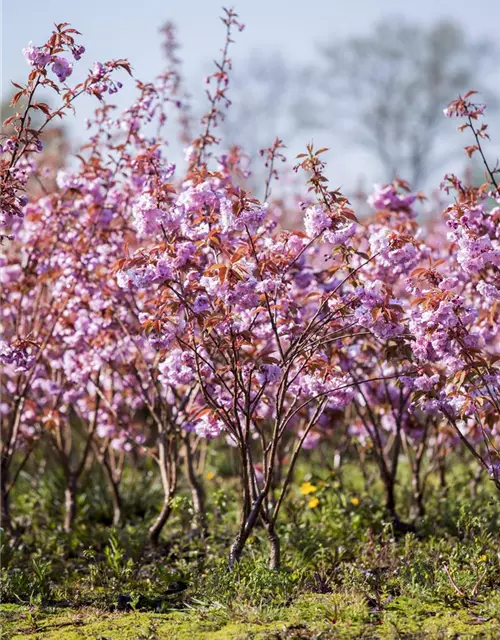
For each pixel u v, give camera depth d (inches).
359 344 233.0
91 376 271.4
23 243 268.1
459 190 222.1
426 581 191.5
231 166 253.3
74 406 293.4
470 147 217.2
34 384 282.7
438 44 1323.8
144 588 205.3
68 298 240.7
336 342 221.9
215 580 195.5
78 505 292.5
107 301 237.6
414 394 195.0
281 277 197.6
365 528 242.2
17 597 195.0
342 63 1333.7
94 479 319.0
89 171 245.0
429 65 1322.6
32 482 319.6
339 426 322.0
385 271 231.8
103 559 237.1
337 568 207.3
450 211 204.8
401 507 275.7
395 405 259.0
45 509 294.4
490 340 238.7
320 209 190.5
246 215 185.9
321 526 243.8
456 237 197.0
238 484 318.7
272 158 234.5
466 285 234.5
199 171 198.5
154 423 315.9
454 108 214.8
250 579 193.0
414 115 1338.6
